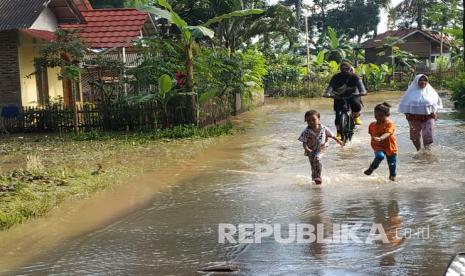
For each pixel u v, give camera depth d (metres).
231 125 16.77
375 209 6.74
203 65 16.78
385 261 4.98
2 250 5.70
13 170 10.34
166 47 16.27
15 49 18.31
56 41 16.33
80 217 6.89
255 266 4.97
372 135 8.48
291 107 25.08
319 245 5.49
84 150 12.98
